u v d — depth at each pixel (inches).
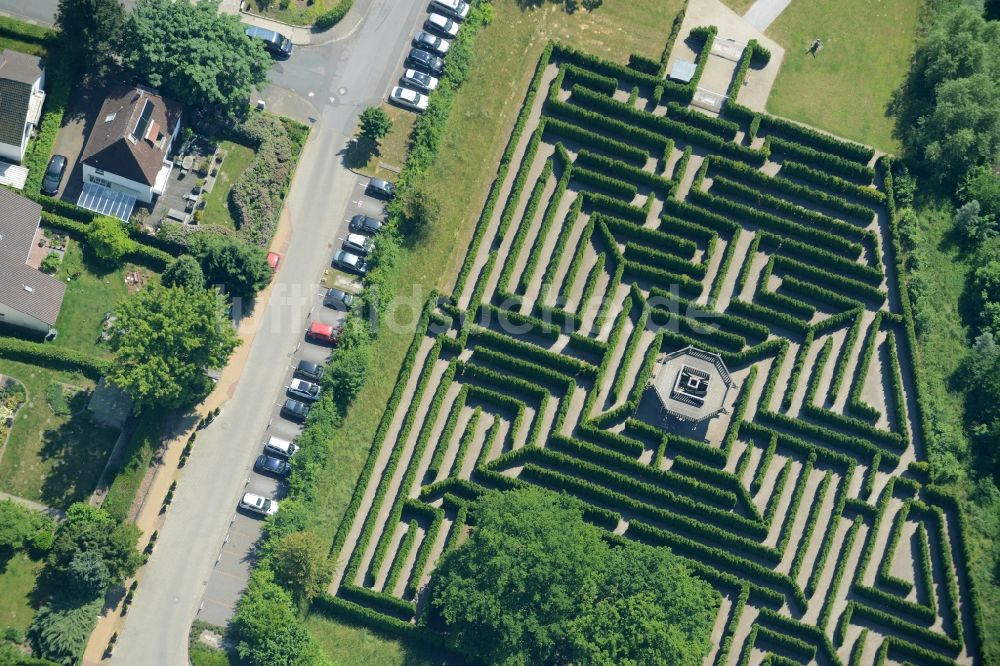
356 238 7249.0
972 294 7529.5
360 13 7746.1
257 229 7185.0
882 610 6939.0
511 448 7091.5
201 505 6801.2
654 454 7111.2
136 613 6609.3
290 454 6899.6
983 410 7273.6
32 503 6619.1
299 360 7081.7
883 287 7554.1
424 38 7687.0
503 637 6348.4
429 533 6840.6
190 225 7116.1
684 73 7815.0
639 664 6264.8
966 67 7780.5
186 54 7047.2
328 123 7514.8
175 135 7234.3
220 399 6968.5
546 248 7475.4
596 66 7815.0
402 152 7509.8
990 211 7672.2
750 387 7234.3
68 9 6875.0
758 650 6855.3
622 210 7534.5
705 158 7642.7
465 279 7313.0
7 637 6373.0
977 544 7057.1
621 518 7017.7
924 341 7416.3
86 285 6973.4
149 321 6422.2
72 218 7057.1
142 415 6761.8
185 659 6560.0
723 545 6983.3
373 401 7081.7
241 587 6712.6
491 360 7194.9
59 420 6752.0
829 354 7352.4
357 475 6963.6
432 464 6973.4
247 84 7194.9
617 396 7194.9
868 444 7135.8
